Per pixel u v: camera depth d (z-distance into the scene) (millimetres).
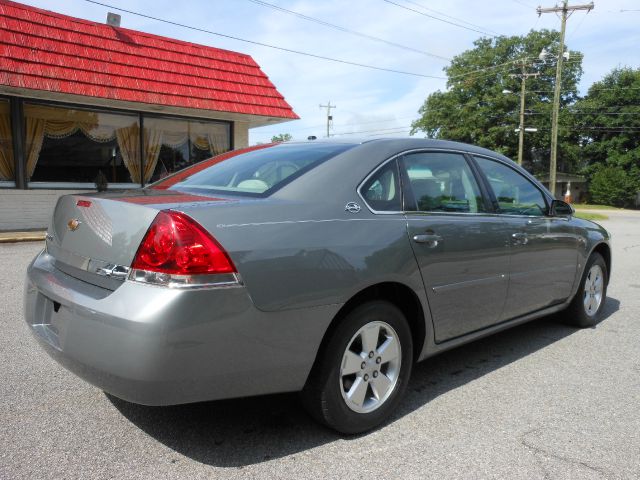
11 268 7137
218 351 2271
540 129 50875
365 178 3006
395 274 2857
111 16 12195
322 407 2668
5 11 10641
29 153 11336
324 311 2557
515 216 3941
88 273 2529
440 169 3496
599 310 5172
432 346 3238
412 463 2555
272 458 2566
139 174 12977
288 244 2479
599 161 57938
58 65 10852
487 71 52750
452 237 3250
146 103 11875
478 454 2654
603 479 2455
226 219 2393
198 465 2486
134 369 2178
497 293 3654
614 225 23125
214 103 12977
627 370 3887
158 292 2203
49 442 2660
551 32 53969
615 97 54938
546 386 3564
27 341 4156
